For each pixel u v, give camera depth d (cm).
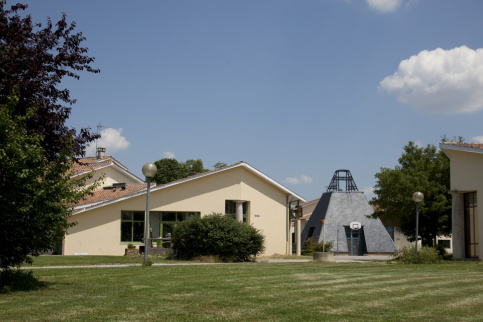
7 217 1083
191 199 3341
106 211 3203
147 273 1551
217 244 2542
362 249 4953
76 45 1753
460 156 2867
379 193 3575
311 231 5350
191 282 1316
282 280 1373
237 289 1178
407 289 1200
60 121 1645
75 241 3138
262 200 3550
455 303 1005
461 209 2902
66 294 1088
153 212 3288
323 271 1684
